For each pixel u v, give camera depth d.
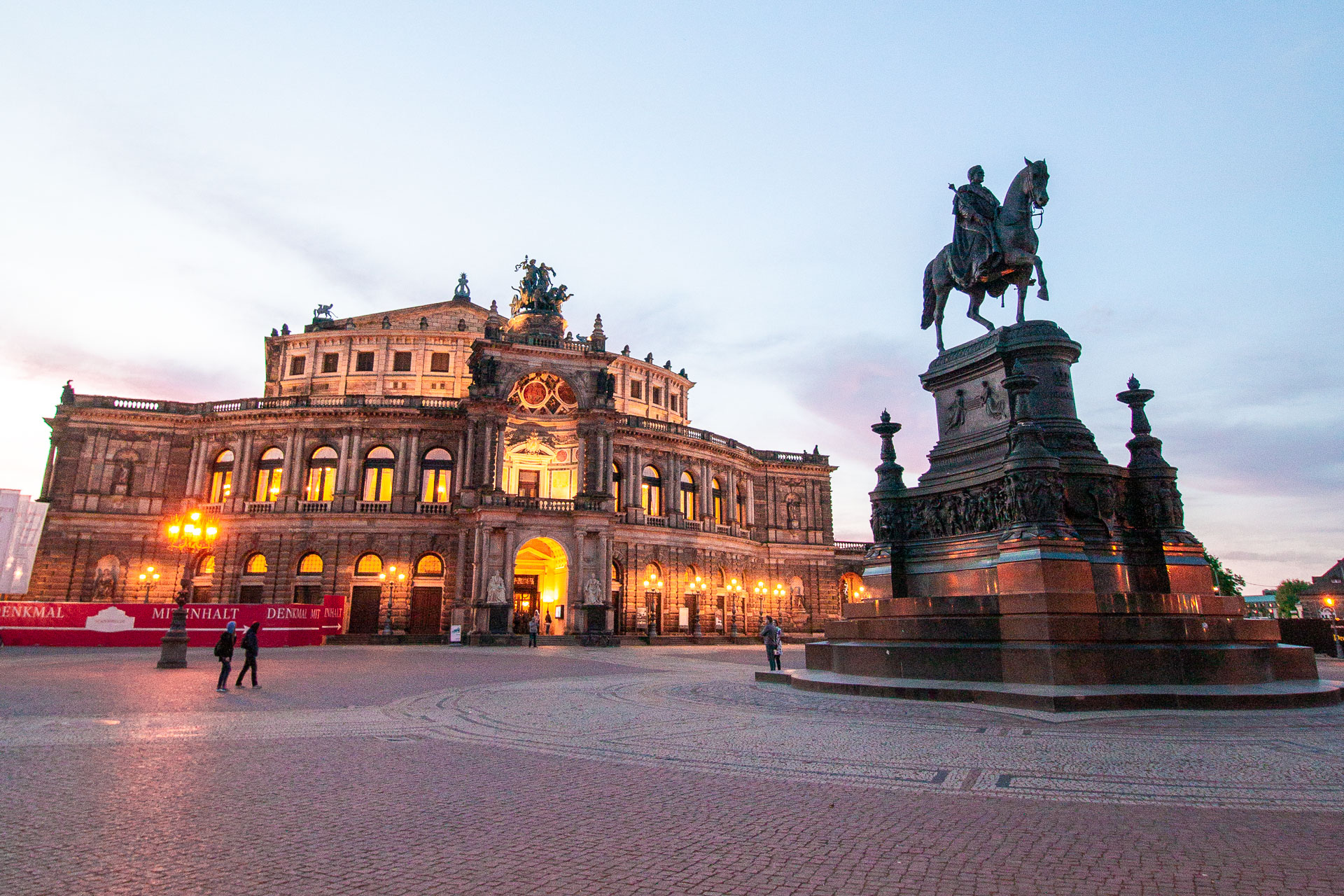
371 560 70.00
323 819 9.74
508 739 15.73
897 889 7.35
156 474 72.31
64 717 17.94
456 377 84.38
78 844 8.57
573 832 9.25
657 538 76.00
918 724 16.66
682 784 11.73
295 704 21.17
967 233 27.11
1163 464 23.39
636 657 46.62
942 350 27.95
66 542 69.31
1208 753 13.24
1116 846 8.56
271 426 72.38
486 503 64.19
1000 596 21.17
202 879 7.54
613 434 71.88
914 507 26.27
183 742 14.98
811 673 25.31
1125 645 19.83
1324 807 10.01
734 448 86.19
